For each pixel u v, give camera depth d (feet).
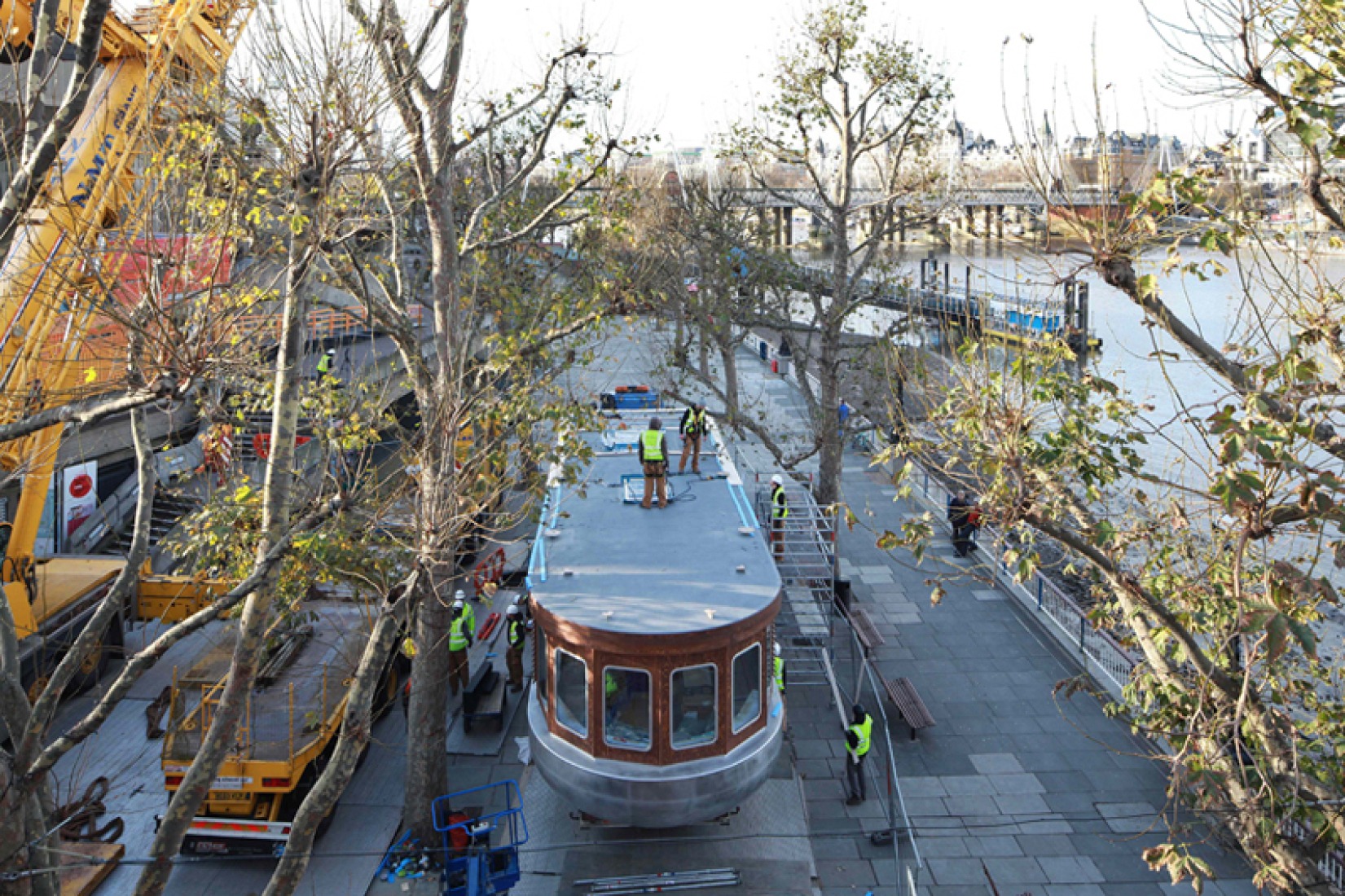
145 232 26.61
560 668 39.22
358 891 38.75
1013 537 78.33
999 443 26.84
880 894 38.93
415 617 39.63
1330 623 56.44
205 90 31.12
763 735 40.06
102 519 67.46
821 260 124.67
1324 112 19.86
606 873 39.96
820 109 75.31
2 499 60.59
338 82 27.71
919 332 46.85
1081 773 47.88
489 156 67.77
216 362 25.07
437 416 32.32
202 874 39.70
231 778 39.06
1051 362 27.94
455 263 37.63
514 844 38.06
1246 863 40.09
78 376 35.37
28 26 36.45
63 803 40.93
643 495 51.52
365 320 41.60
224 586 43.88
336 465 37.93
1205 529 34.37
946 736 51.65
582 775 37.81
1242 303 30.81
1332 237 24.71
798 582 63.00
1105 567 26.07
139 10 40.98
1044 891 39.14
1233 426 19.54
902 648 62.80
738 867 40.24
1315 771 25.72
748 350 181.47
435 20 37.24
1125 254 24.30
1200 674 26.13
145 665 24.85
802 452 102.27
